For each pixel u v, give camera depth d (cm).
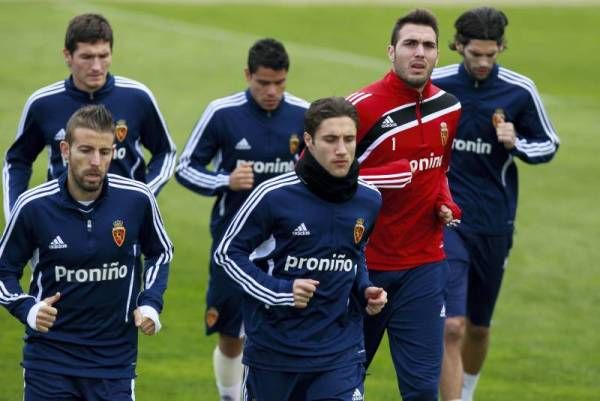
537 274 4775
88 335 2406
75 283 2389
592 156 6781
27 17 10781
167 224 5309
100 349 2414
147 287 2450
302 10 11794
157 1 12112
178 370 3638
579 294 4550
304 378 2456
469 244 3244
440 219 2820
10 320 4056
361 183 2502
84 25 2906
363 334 2608
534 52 10212
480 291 3322
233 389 3359
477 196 3234
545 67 9662
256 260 2481
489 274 3291
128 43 9956
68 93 2986
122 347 2439
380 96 2797
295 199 2430
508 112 3219
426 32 2744
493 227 3247
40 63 9044
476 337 3372
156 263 2484
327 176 2406
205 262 4819
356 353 2489
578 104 8338
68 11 11200
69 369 2395
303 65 9350
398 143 2791
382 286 2820
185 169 3300
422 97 2805
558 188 6097
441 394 3080
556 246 5144
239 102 3322
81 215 2383
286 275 2461
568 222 5512
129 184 2428
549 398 3488
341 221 2444
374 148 2800
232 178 3166
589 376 3700
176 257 4859
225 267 2453
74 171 2320
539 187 6109
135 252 2442
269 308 2444
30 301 2353
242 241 2448
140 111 3041
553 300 4478
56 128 2983
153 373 3597
